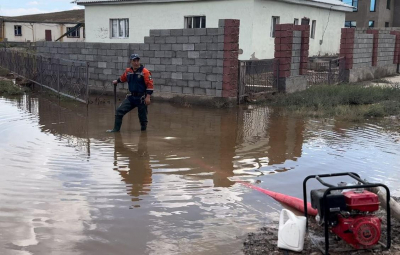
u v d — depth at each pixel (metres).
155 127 8.88
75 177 5.51
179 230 4.10
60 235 3.94
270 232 4.09
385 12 36.53
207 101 12.08
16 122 9.07
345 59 17.28
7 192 4.92
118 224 4.19
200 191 5.13
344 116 10.23
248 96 12.39
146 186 5.25
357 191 3.74
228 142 7.62
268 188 5.29
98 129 8.55
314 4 21.86
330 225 3.71
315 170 6.04
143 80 8.20
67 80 13.24
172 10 20.23
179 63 12.45
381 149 7.25
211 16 19.00
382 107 10.82
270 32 19.33
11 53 18.48
